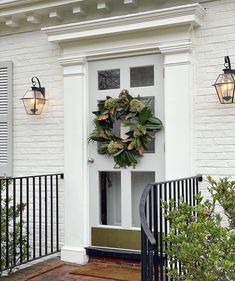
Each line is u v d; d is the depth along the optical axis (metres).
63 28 4.22
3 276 3.79
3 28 4.89
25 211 4.68
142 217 2.55
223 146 3.71
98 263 4.14
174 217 2.84
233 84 3.53
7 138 4.86
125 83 4.17
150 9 4.06
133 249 4.05
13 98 4.83
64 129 4.40
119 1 4.16
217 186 3.37
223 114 3.71
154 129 3.97
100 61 4.30
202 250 2.55
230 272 2.48
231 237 2.56
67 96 4.39
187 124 3.79
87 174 4.31
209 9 3.82
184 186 3.69
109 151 4.10
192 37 3.85
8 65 4.86
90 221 4.29
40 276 3.78
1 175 4.86
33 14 4.53
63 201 4.46
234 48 3.70
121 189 4.14
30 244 4.64
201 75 3.82
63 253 4.31
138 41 4.02
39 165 4.64
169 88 3.87
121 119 4.16
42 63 4.64
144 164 4.04
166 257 2.99
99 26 4.05
